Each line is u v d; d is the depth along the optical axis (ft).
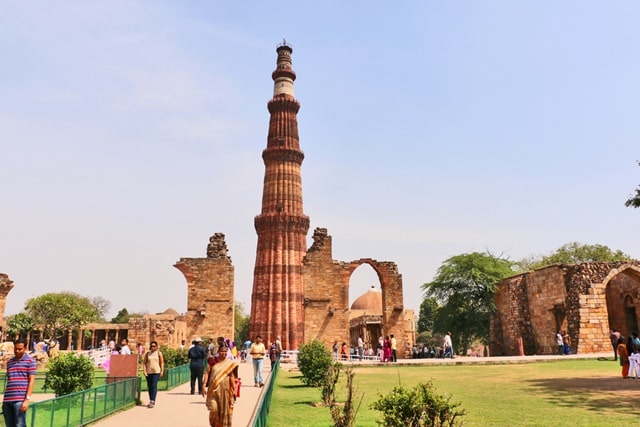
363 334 212.43
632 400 50.90
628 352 70.49
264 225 208.33
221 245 160.15
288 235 206.39
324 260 163.22
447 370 93.76
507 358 108.47
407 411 28.84
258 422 25.53
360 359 131.23
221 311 154.20
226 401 32.17
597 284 121.80
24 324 192.44
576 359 104.17
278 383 78.38
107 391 46.37
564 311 126.72
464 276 168.66
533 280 139.74
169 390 66.69
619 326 139.33
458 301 170.71
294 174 217.36
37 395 63.98
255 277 206.28
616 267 124.26
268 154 217.77
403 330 159.94
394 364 105.81
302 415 46.55
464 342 186.39
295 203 213.66
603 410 45.62
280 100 224.94
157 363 52.54
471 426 39.29
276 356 97.66
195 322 152.66
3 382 67.21
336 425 35.91
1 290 140.36
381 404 29.86
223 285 156.04
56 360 58.03
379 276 165.68
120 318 359.05
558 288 127.65
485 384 68.69
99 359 115.75
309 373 71.82
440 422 29.04
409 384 70.90
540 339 135.23
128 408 50.78
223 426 31.76
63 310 202.49
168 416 45.96
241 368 107.65
